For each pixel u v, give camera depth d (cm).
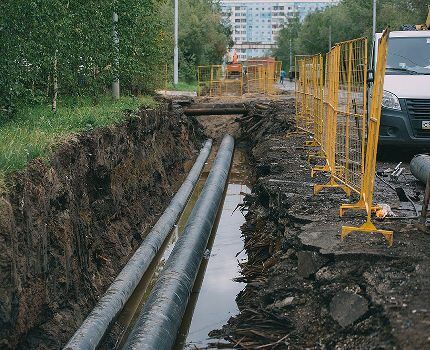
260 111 2433
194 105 2523
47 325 737
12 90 1131
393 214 837
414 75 1376
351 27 5912
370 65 1434
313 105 1569
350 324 550
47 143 863
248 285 880
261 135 2138
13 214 653
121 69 1691
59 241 798
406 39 1446
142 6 1800
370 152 726
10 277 622
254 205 1297
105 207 1069
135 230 1210
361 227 718
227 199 1677
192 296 980
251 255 1051
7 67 1108
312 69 1594
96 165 1030
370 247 664
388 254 637
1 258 613
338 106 1041
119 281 952
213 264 1123
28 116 1171
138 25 1862
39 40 1195
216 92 3853
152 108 1647
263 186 1164
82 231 911
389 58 1420
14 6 1088
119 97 1769
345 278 612
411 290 558
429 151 1403
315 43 6838
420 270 598
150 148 1542
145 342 722
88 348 739
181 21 5341
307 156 1398
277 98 3050
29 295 688
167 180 1702
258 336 622
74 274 845
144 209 1342
